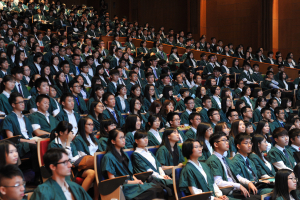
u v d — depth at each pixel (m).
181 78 10.12
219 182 4.40
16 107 5.30
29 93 7.38
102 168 4.14
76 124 6.15
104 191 3.82
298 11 16.08
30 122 5.60
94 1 22.62
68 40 13.12
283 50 16.39
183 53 15.17
